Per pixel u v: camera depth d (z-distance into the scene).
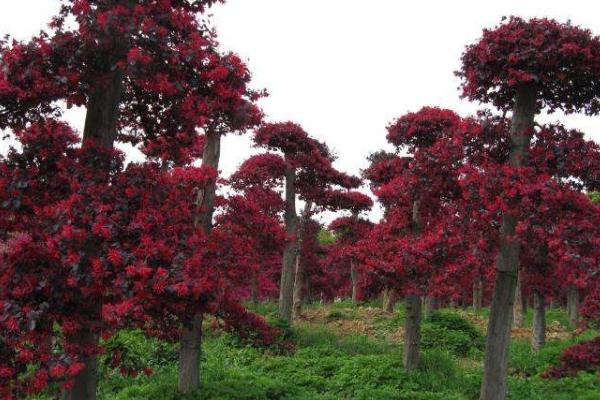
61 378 4.46
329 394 9.95
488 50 7.81
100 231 4.54
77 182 4.97
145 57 4.85
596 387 10.28
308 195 18.94
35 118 5.34
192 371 9.34
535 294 15.18
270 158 17.86
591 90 7.88
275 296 38.66
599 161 7.40
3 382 4.24
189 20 5.62
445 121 12.75
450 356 14.81
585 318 14.20
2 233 5.15
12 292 4.52
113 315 5.13
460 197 10.04
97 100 5.59
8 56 4.74
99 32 4.87
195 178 5.86
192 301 4.88
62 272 4.68
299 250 22.28
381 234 12.82
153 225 4.93
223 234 8.00
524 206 7.29
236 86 5.70
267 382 10.01
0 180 4.93
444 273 9.51
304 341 15.66
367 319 21.16
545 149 7.80
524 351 15.12
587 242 6.98
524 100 8.13
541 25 7.64
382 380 11.21
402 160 13.62
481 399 8.20
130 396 9.02
